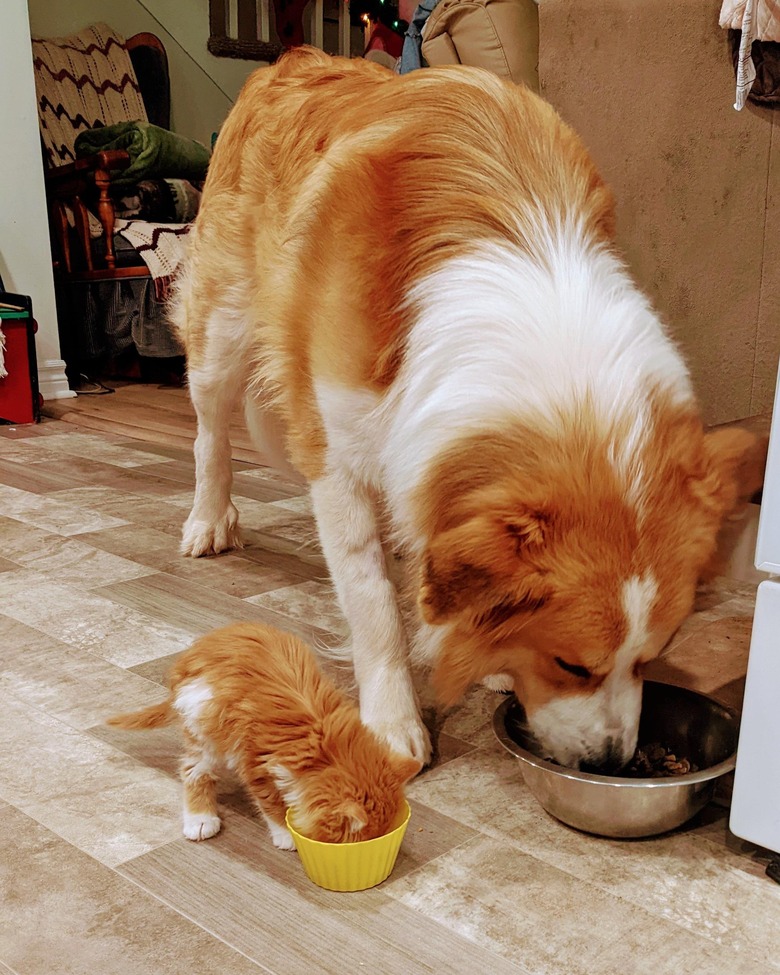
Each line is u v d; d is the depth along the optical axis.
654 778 0.58
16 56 2.14
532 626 0.57
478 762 0.72
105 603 1.01
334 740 0.57
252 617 0.98
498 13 1.04
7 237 2.19
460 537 0.54
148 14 3.16
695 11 0.95
